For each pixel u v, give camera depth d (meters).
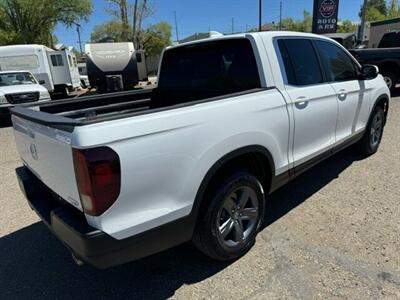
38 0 29.31
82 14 32.09
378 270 2.72
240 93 2.83
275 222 3.54
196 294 2.61
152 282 2.78
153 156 2.15
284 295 2.53
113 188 2.01
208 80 3.74
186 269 2.91
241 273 2.81
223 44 3.45
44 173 2.50
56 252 3.25
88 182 1.96
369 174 4.66
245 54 3.26
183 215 2.39
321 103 3.63
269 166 3.08
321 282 2.63
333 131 4.00
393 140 6.19
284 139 3.16
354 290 2.53
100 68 16.19
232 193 2.79
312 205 3.86
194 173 2.39
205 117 2.44
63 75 18.84
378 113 5.22
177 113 2.29
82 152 1.92
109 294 2.67
